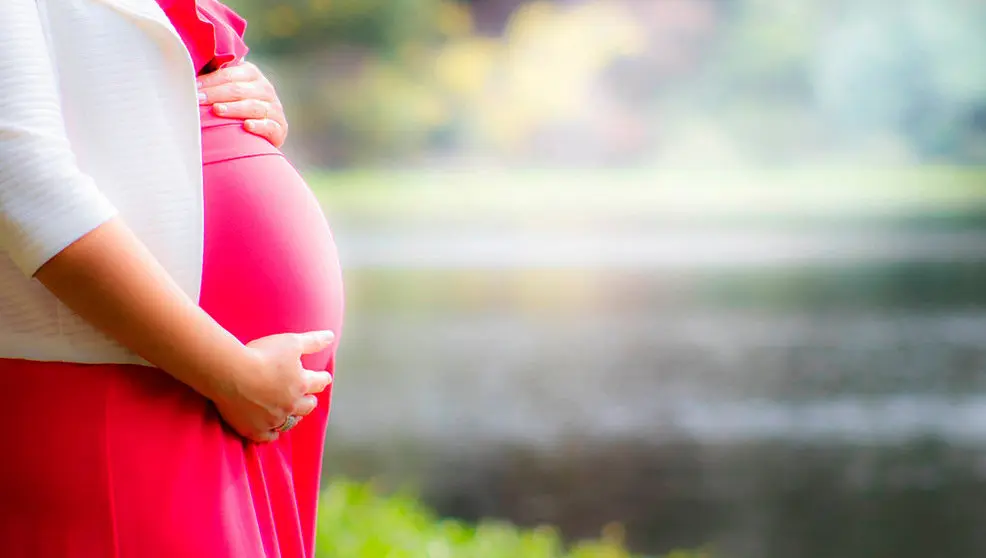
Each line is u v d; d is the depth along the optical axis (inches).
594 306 1018.1
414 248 1592.0
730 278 1214.9
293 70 3169.3
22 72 75.2
